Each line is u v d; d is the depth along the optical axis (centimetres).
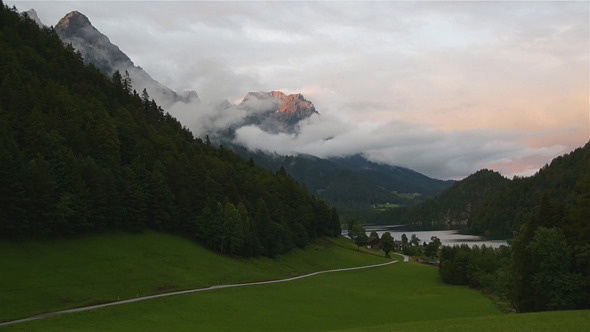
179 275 9981
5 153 8988
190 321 6675
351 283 12975
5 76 13400
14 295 6594
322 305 9075
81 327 5744
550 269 6519
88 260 9119
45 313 6244
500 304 9850
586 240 6450
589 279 6156
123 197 11981
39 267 8012
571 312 5219
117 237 11331
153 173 13600
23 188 9075
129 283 8556
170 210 13412
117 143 13875
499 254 15850
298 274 13775
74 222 10244
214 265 11662
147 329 5956
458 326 4872
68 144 12275
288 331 6469
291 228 18325
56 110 13175
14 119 11525
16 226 8812
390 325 5434
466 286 13150
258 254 14675
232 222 13512
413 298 10919
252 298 9012
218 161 18162
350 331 5066
